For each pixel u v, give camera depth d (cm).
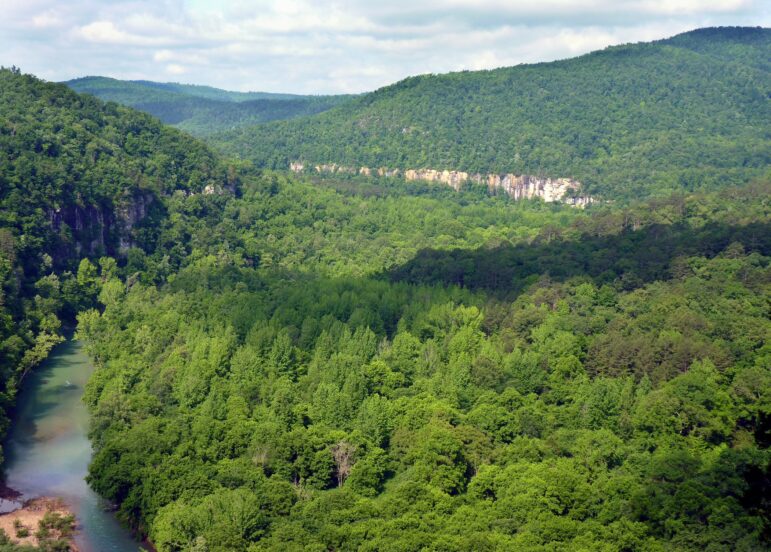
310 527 13638
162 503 14575
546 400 18775
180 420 17438
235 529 13425
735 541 12606
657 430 16638
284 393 18112
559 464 15362
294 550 12812
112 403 18125
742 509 13000
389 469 16125
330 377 18975
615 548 12838
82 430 19088
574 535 13262
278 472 15538
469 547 12731
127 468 15550
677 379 17688
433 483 15088
